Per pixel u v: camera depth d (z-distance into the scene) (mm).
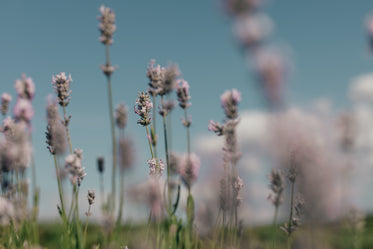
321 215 315
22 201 599
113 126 580
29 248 582
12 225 597
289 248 483
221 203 556
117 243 558
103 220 553
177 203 604
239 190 535
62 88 595
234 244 562
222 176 542
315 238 325
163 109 619
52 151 585
